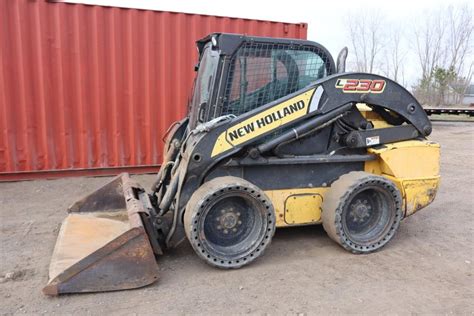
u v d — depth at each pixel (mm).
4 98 6148
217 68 3775
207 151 3607
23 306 2939
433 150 4285
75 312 2879
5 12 6000
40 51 6215
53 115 6434
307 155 4137
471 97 33781
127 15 6539
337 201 3805
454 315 2916
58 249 3467
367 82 4039
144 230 3215
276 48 3922
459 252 4059
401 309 2990
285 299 3105
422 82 34188
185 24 6828
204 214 3447
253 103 3918
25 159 6391
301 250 4039
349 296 3162
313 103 3875
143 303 3014
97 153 6715
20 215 5008
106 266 3115
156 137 6977
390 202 4008
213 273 3512
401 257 3910
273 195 3980
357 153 4289
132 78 6691
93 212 4473
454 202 5934
